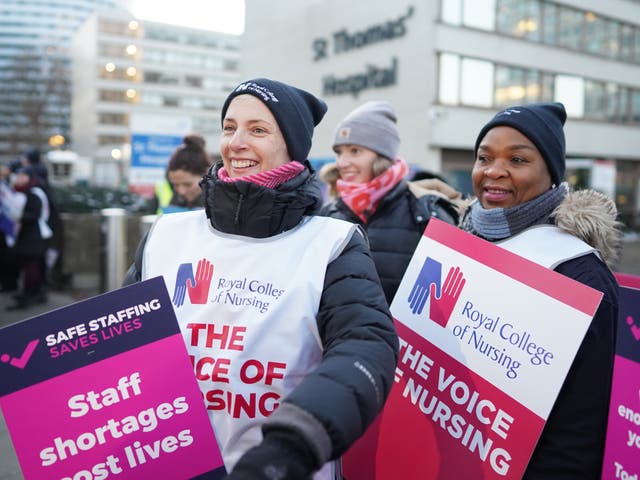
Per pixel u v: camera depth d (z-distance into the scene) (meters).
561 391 1.21
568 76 20.11
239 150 1.19
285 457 0.75
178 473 1.06
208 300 1.16
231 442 1.08
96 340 1.08
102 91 70.50
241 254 1.17
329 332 1.05
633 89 22.47
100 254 6.46
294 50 22.28
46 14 116.62
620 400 1.11
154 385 1.08
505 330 1.23
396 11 17.56
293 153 1.22
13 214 5.74
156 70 73.81
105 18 70.25
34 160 6.42
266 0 24.11
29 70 47.25
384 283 2.21
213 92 77.62
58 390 1.06
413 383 1.34
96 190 14.70
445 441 1.26
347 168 2.42
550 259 1.31
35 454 1.04
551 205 1.43
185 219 1.32
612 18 21.19
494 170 1.45
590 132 21.06
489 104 18.02
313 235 1.19
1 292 6.97
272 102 1.18
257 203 1.15
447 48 16.86
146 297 1.11
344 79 19.66
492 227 1.46
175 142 8.16
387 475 1.32
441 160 17.67
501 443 1.18
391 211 2.32
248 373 1.08
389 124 2.40
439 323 1.34
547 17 19.34
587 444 1.19
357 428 0.83
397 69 17.64
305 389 0.84
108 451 1.05
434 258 1.40
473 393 1.24
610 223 1.38
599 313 1.21
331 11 20.16
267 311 1.10
